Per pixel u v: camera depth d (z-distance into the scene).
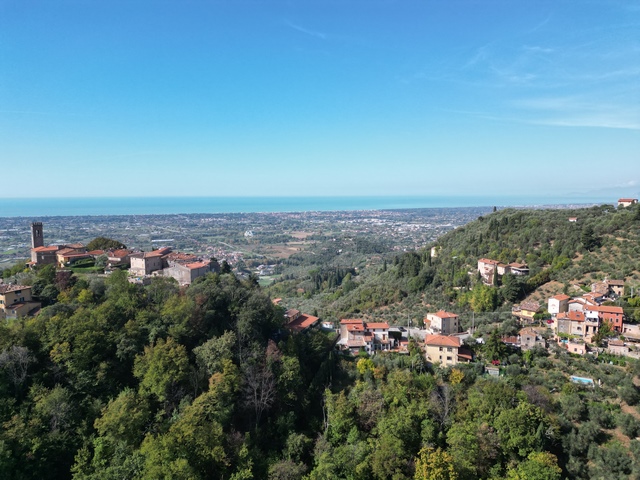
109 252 125.12
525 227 148.75
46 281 88.38
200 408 56.66
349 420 64.25
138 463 48.56
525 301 107.94
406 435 60.78
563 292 105.25
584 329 87.38
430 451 55.88
